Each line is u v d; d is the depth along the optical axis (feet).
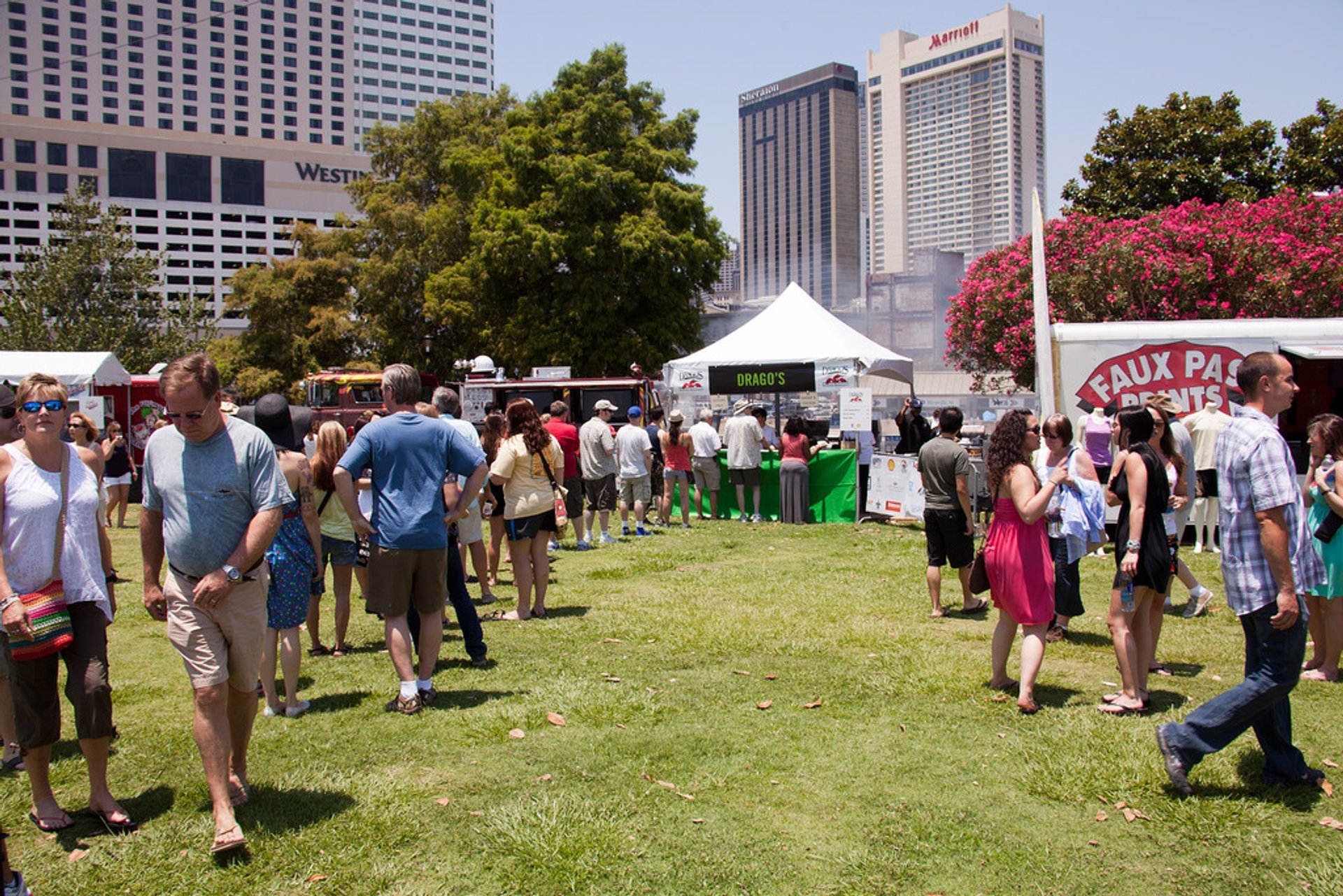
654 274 93.66
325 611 28.60
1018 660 21.36
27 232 376.48
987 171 557.74
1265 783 13.84
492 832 12.53
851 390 49.06
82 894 11.09
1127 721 16.60
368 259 114.21
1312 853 11.85
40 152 378.32
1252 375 13.70
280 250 417.90
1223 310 71.61
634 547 40.27
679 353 97.91
